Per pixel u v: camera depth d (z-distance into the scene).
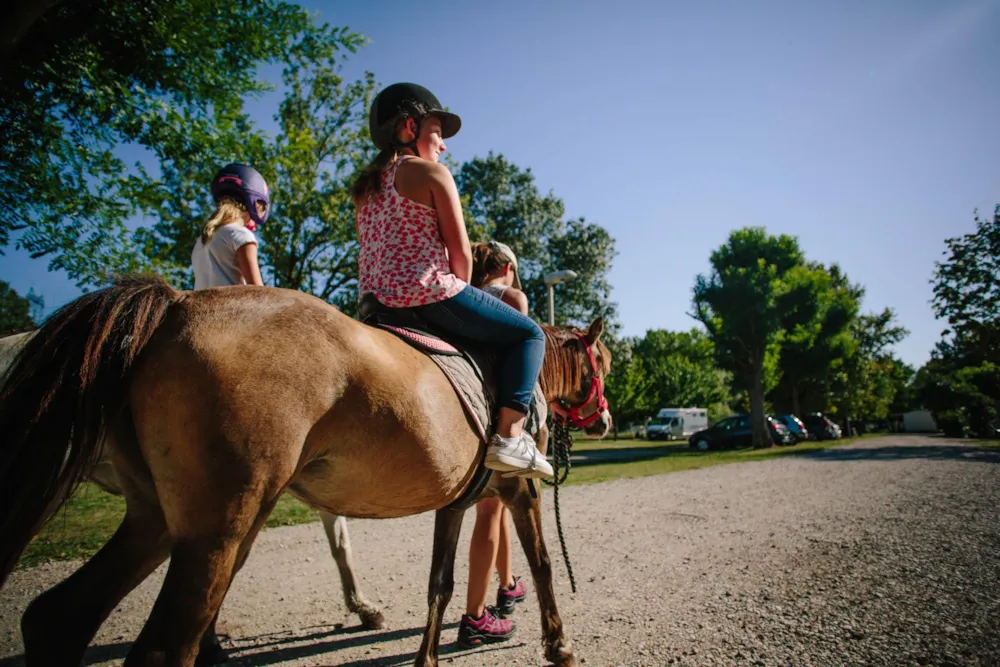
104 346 1.54
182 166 9.62
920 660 2.89
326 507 1.98
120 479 1.77
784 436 32.72
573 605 4.05
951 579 4.26
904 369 77.88
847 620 3.47
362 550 6.07
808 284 34.59
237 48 9.70
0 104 7.36
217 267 2.95
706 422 48.06
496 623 3.41
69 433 1.48
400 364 1.91
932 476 11.68
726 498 9.56
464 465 2.09
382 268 2.21
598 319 3.45
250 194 3.11
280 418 1.60
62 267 8.36
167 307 1.67
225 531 1.53
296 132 17.27
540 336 2.41
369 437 1.80
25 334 2.47
